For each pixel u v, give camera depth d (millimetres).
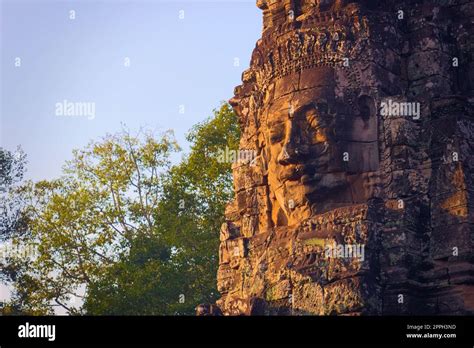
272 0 29812
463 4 28609
